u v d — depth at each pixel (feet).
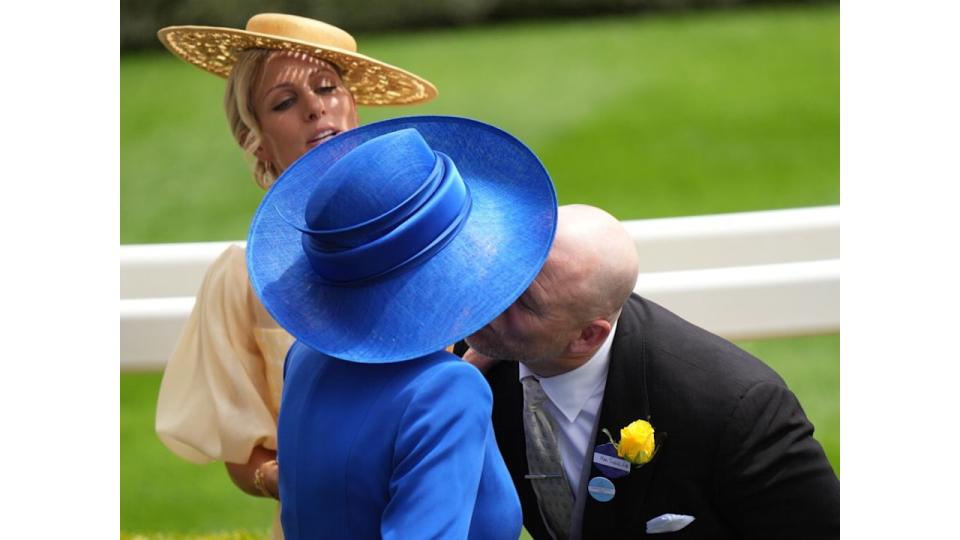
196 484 38.50
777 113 74.49
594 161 69.82
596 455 15.93
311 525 12.73
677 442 15.76
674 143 71.51
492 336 15.20
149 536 30.99
